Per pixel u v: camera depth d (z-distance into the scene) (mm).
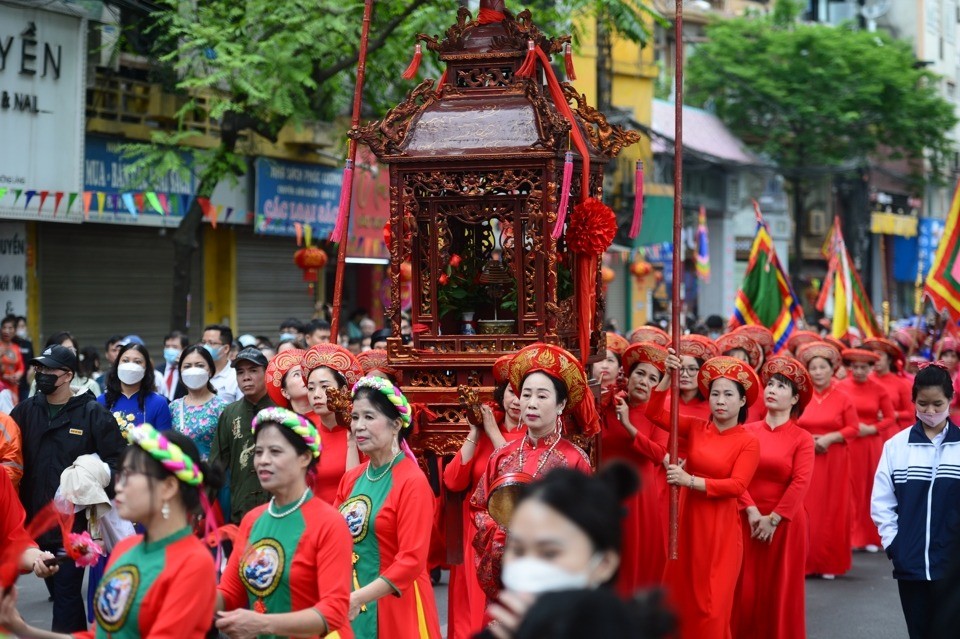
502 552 7336
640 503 10391
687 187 39812
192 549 5355
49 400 10055
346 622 6059
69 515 8750
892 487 9094
